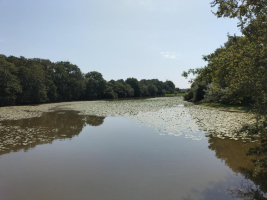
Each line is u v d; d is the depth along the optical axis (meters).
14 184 5.83
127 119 18.02
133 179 5.93
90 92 70.81
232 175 6.04
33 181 5.99
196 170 6.48
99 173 6.41
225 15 4.82
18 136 11.85
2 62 39.22
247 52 4.62
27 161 7.72
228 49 5.65
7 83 38.56
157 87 118.31
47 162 7.56
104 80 77.38
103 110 27.55
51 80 55.41
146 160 7.45
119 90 84.75
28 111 27.88
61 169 6.84
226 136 10.62
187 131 12.01
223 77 5.70
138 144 9.59
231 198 4.79
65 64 65.69
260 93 4.50
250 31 4.44
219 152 8.16
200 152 8.23
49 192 5.29
